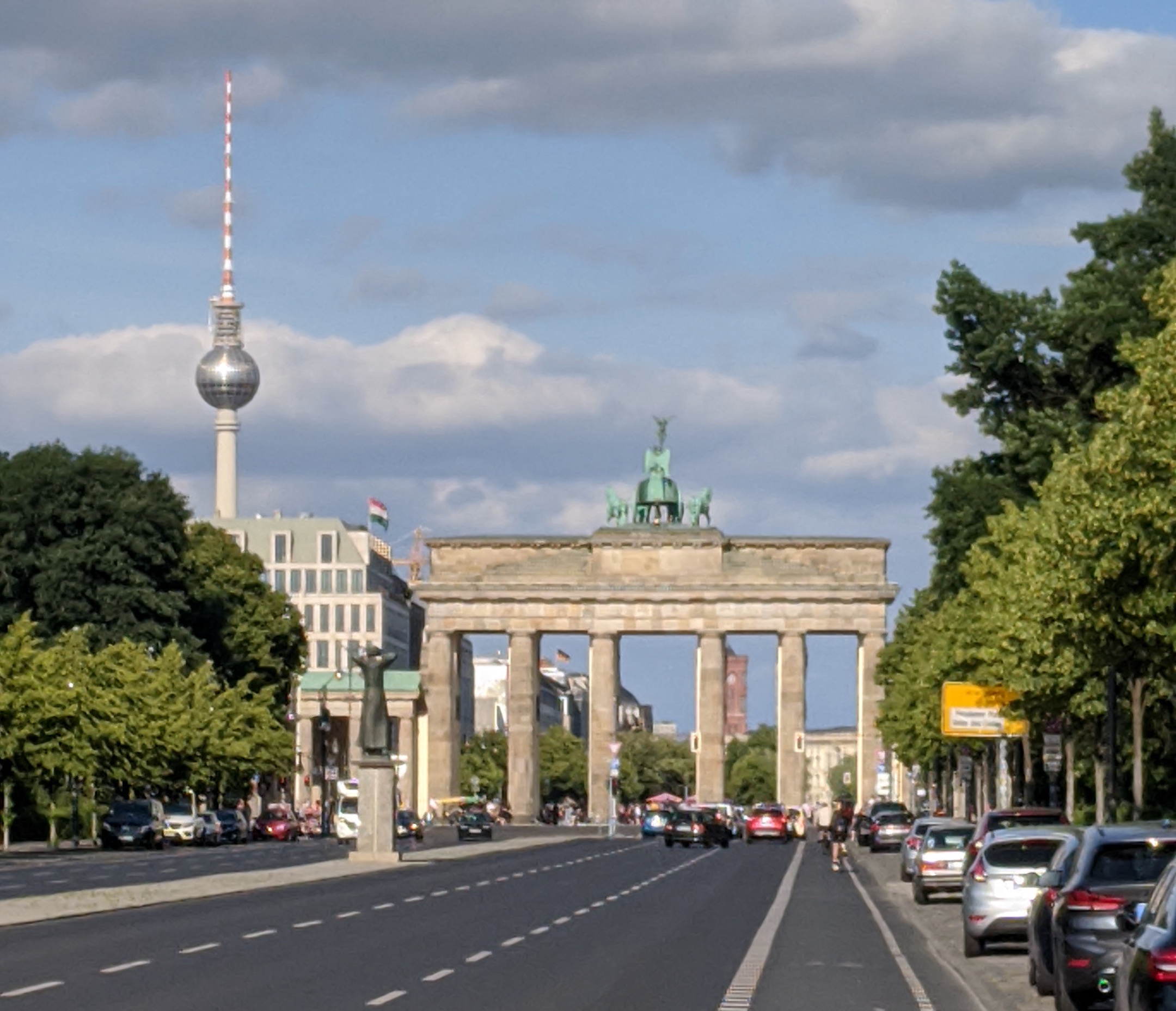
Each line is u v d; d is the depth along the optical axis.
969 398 103.94
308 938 49.25
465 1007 33.38
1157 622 58.12
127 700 134.50
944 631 112.62
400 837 152.25
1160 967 21.58
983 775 134.62
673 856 119.50
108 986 36.44
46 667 122.12
